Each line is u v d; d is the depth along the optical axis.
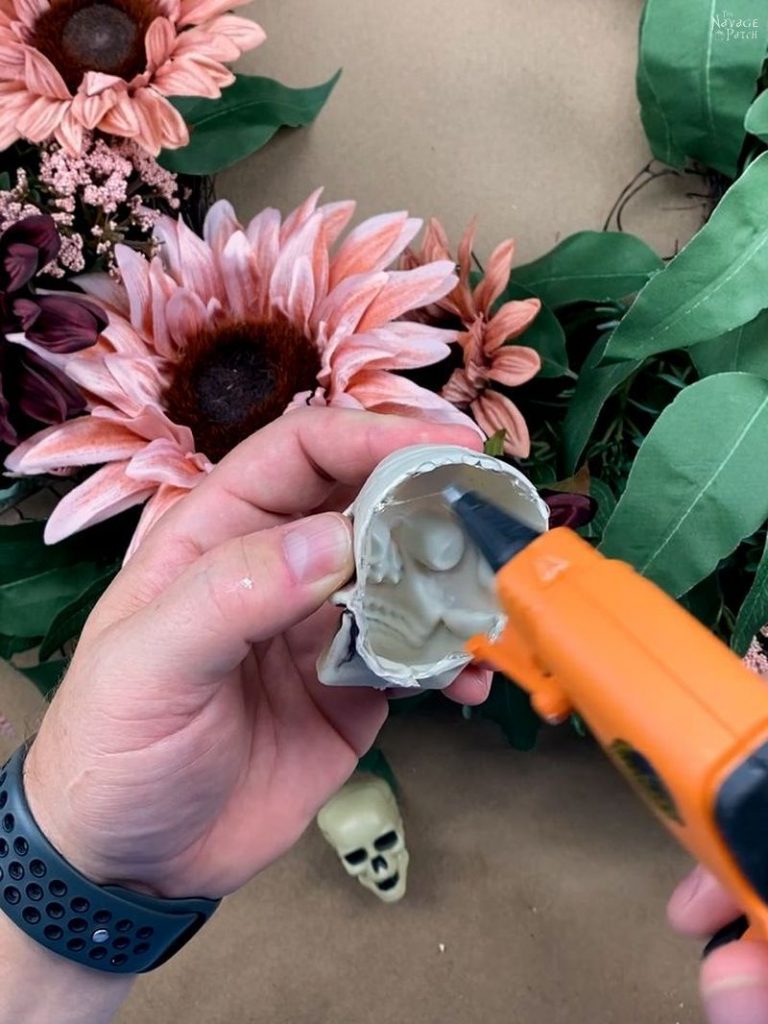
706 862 0.23
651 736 0.23
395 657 0.38
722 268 0.49
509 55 0.66
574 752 0.82
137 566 0.47
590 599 0.26
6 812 0.44
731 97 0.57
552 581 0.27
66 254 0.57
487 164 0.67
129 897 0.45
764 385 0.52
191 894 0.50
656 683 0.24
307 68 0.67
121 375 0.54
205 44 0.54
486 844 0.82
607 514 0.63
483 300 0.59
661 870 0.80
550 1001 0.79
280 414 0.57
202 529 0.47
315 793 0.52
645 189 0.67
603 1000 0.79
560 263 0.64
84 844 0.44
